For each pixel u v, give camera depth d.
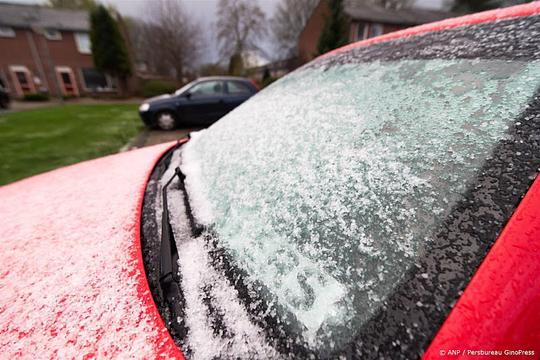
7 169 4.10
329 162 0.79
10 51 19.75
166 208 0.95
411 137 0.73
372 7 22.78
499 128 0.63
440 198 0.58
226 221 0.81
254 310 0.58
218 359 0.52
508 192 0.54
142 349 0.55
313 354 0.49
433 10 25.77
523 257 0.49
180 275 0.69
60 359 0.54
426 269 0.51
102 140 5.84
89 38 21.39
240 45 29.30
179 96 6.70
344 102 1.01
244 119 1.32
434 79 0.86
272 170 0.88
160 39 26.56
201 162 1.22
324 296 0.55
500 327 0.46
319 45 14.73
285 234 0.68
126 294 0.66
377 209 0.62
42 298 0.66
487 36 0.88
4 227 0.97
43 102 19.22
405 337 0.46
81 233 0.89
